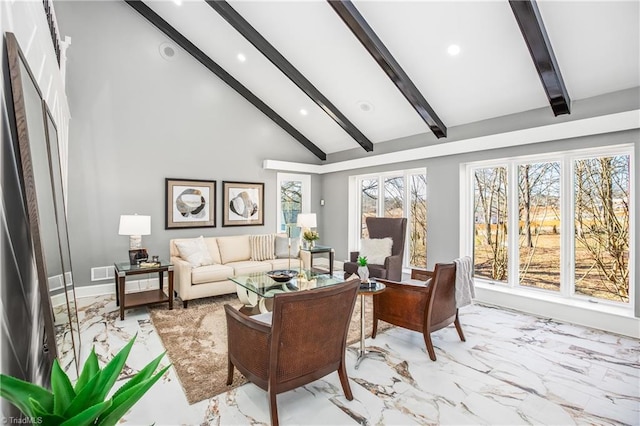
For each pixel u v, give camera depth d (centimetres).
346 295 195
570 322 349
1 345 96
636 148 313
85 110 435
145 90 483
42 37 181
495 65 349
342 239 656
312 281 347
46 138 163
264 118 616
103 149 448
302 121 614
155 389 217
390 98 462
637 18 264
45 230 143
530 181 409
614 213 344
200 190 535
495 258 441
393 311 288
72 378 174
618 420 191
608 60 303
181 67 516
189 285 391
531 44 294
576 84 337
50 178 164
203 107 540
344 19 337
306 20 385
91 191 440
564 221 378
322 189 704
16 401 81
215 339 296
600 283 354
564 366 254
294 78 471
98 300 414
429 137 497
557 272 385
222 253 480
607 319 325
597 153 353
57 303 158
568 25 287
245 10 400
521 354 275
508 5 289
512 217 421
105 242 450
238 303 408
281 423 185
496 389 222
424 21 329
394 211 581
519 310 390
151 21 480
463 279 295
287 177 653
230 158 573
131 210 471
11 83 112
